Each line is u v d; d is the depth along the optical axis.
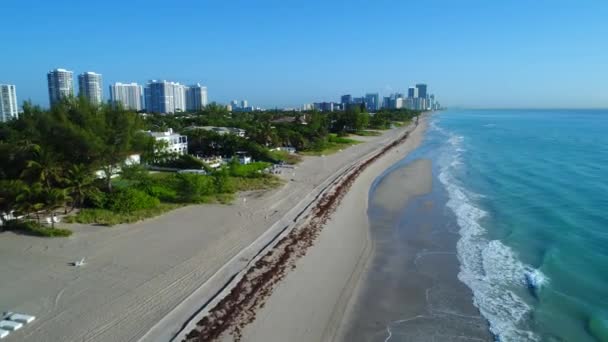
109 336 16.94
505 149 84.81
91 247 26.41
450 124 193.75
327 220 34.75
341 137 107.38
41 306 19.09
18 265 23.56
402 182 51.81
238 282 22.20
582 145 89.38
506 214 36.38
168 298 20.09
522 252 27.56
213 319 18.61
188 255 25.38
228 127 103.81
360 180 52.44
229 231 30.05
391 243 30.05
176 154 57.09
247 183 46.91
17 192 28.94
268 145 76.06
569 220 34.03
